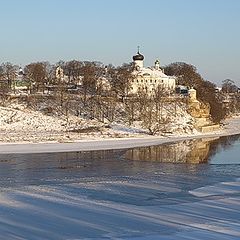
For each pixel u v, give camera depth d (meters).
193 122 191.38
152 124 169.00
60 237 39.78
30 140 129.75
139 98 190.00
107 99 193.38
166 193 59.78
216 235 39.81
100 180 70.69
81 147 120.50
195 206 51.56
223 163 93.19
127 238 39.34
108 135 148.88
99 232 41.19
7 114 164.25
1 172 78.88
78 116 177.50
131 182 68.56
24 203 52.31
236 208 50.56
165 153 111.56
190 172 79.88
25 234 40.47
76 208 50.22
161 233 40.72
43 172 79.25
